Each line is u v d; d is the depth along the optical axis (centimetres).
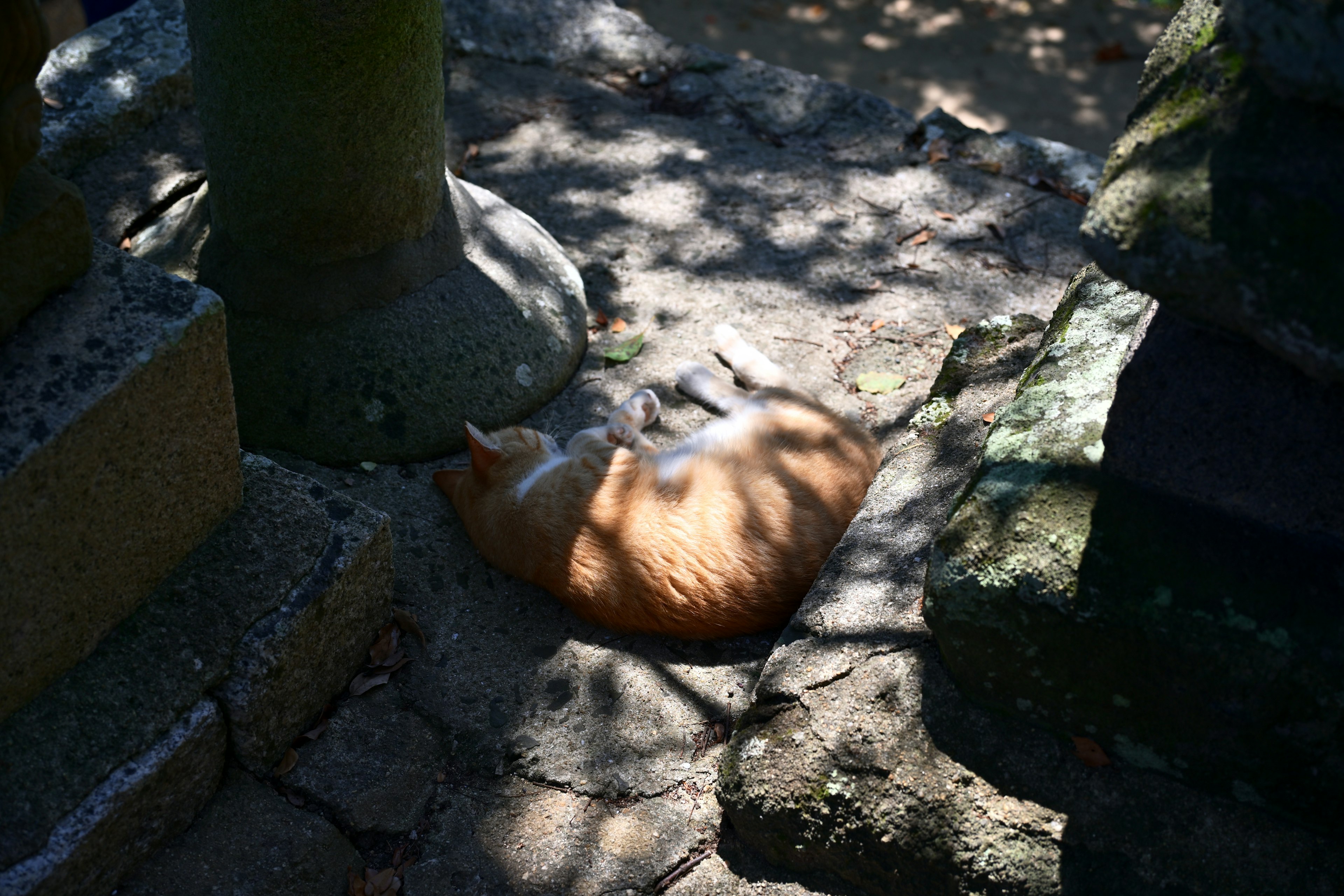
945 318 433
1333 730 214
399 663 307
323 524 285
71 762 234
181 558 265
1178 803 235
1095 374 269
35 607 225
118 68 469
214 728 258
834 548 311
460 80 558
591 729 295
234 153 329
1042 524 230
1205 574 218
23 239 216
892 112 544
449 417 368
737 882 266
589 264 454
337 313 354
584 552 320
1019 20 960
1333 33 164
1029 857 235
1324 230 176
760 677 286
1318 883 225
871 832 247
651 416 385
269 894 254
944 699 255
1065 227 479
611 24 589
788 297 442
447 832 274
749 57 902
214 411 254
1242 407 214
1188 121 189
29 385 217
